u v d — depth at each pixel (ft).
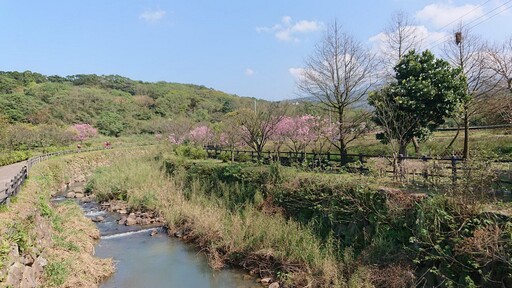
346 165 47.24
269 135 71.41
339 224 36.55
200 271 37.55
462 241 24.89
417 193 31.50
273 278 34.19
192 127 126.72
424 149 66.54
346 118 61.11
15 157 91.86
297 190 41.81
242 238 39.42
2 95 173.06
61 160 94.12
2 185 52.95
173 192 63.10
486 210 25.75
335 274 30.09
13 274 23.00
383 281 28.37
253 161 67.46
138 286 34.04
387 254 30.04
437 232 26.86
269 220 40.78
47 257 32.60
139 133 193.36
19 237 26.71
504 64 60.54
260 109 78.33
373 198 34.27
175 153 88.63
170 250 43.65
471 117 65.41
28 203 36.42
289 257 34.60
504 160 32.55
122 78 325.21
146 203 61.26
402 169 37.50
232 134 86.02
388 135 45.44
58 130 140.26
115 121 193.36
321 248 34.96
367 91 58.49
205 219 45.65
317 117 63.57
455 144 66.08
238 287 33.58
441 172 34.68
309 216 40.16
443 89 45.75
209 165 63.57
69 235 42.39
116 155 131.34
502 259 22.49
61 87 236.22
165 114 219.00
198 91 296.10
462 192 27.32
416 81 46.44
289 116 72.28
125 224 54.80
